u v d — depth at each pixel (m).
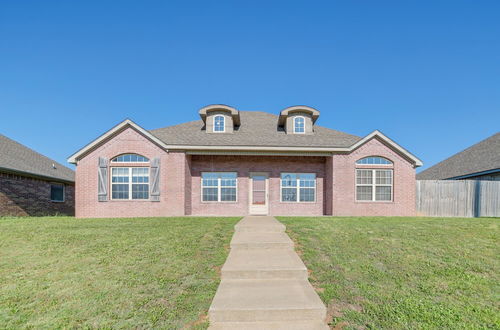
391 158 14.97
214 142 14.91
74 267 5.56
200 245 7.03
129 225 9.64
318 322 3.85
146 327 3.64
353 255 6.23
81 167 14.23
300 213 15.71
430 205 15.07
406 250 6.54
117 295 4.45
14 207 15.37
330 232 8.16
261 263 5.57
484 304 4.20
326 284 4.91
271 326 3.75
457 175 19.28
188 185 15.10
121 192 14.39
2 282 4.88
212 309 3.87
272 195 15.72
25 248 6.77
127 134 14.36
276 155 15.20
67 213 20.44
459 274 5.26
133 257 6.14
